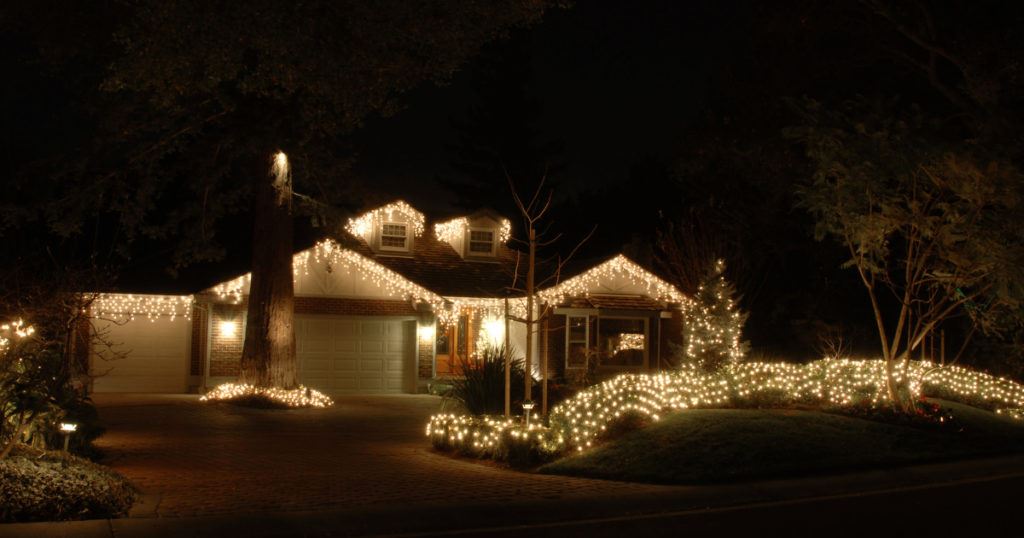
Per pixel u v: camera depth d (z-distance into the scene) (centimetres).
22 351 1241
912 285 1920
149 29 1706
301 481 1331
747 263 3347
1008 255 1755
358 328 3044
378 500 1190
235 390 2533
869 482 1397
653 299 3244
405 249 3266
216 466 1468
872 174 1814
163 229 2362
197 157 2292
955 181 1788
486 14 1864
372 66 1822
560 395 1995
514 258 3444
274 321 2528
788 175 2975
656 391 1823
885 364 2077
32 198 2167
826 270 3456
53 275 1585
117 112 2153
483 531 1043
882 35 2664
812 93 2836
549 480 1378
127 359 2928
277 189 2448
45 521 1008
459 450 1648
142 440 1784
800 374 2145
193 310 2961
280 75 1731
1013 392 2317
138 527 997
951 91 2569
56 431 1310
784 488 1320
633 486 1327
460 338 3186
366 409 2500
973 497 1277
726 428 1574
